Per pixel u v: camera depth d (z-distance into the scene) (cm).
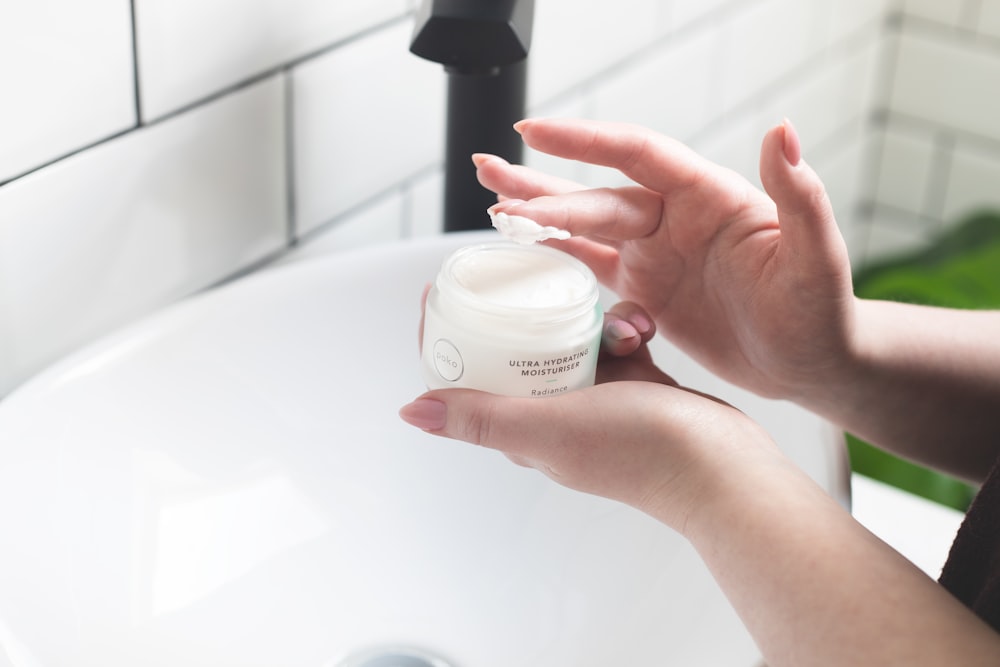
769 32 138
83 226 69
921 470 135
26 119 63
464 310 54
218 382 69
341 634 66
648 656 61
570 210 59
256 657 63
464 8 69
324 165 86
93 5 65
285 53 78
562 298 55
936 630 45
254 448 69
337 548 69
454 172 82
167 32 69
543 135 58
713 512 51
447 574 70
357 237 92
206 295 71
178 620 61
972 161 168
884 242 183
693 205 61
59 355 71
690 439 52
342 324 75
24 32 62
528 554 70
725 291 64
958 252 160
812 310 60
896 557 48
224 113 75
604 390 53
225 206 78
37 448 60
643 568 66
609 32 112
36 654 52
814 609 47
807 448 69
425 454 73
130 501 63
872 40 162
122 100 68
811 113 155
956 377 67
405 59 90
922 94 168
